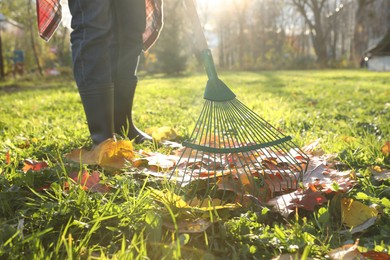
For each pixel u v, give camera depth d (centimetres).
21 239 142
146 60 2720
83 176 195
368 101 733
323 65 3812
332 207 183
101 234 158
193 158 226
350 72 2658
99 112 250
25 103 755
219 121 207
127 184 194
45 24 274
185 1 228
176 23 2492
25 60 2314
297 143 293
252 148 198
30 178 194
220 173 202
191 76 2191
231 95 212
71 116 510
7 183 190
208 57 219
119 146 222
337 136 340
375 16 4500
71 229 155
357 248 144
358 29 4319
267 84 1336
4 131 356
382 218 177
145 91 1023
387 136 337
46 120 466
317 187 195
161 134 303
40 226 156
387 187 206
